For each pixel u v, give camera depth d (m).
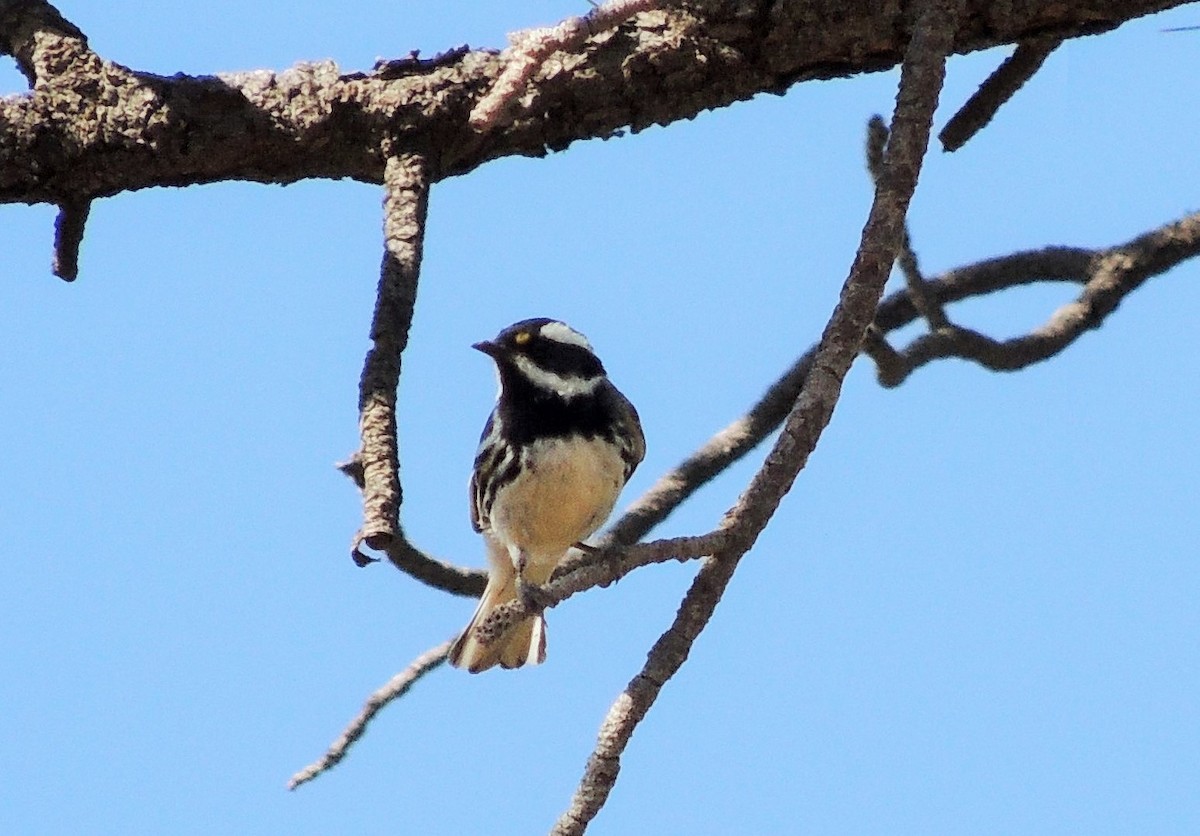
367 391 7.63
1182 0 9.08
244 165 9.12
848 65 9.37
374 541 7.02
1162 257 10.46
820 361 7.23
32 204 8.98
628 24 9.23
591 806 6.67
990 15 9.06
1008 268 10.66
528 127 9.22
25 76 9.05
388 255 8.42
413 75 9.13
